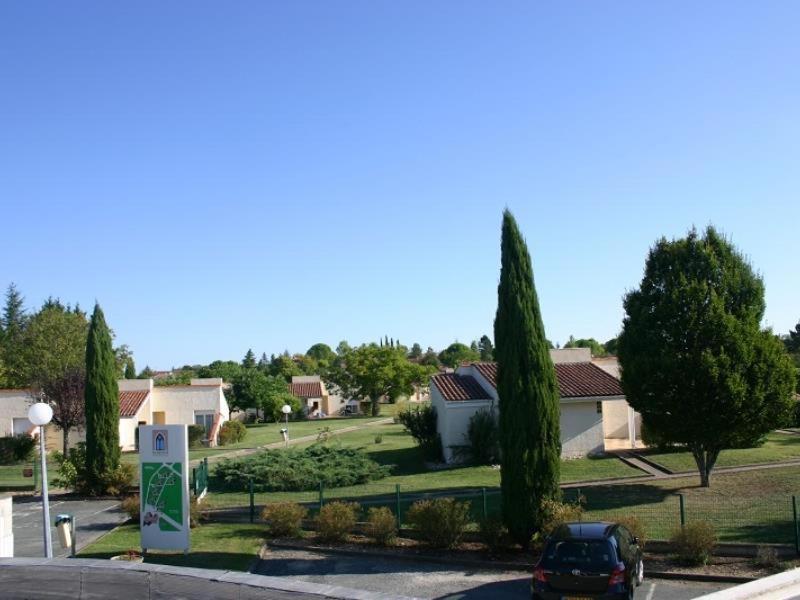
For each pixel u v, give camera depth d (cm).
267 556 1786
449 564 1673
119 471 2766
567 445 3050
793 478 2358
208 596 952
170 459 1758
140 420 4859
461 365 3816
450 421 3203
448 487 2559
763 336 2220
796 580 1173
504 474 1777
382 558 1745
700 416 2172
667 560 1576
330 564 1698
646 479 2509
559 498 1770
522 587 1461
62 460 2939
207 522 2139
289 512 1948
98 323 2809
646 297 2333
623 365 2355
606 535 1272
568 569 1219
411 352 15850
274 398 6981
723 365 2131
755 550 1572
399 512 1945
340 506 1919
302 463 2856
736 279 2252
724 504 2039
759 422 2180
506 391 1788
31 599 1042
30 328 4962
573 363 3572
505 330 1805
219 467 2880
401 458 3509
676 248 2314
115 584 1011
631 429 3266
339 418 7419
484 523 1745
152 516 1756
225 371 8931
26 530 2142
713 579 1460
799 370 2422
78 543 1898
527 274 1833
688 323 2192
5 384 5412
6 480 3278
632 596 1256
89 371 2786
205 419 5084
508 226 1847
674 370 2173
